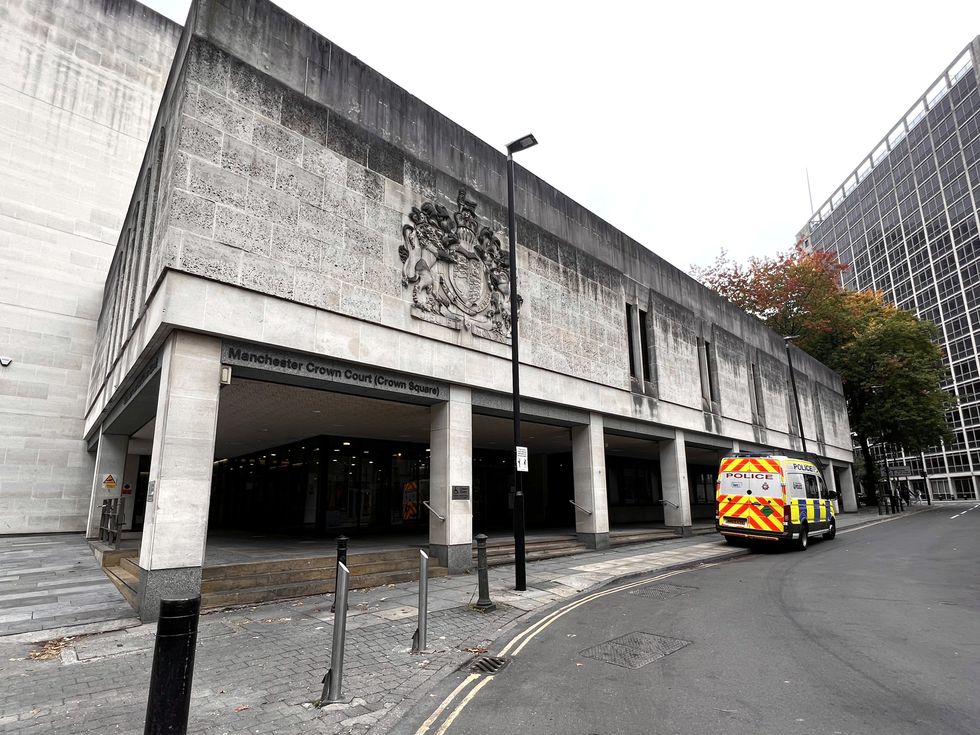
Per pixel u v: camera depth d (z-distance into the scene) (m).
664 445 21.58
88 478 22.00
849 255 105.94
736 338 27.86
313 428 16.67
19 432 20.83
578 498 17.14
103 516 15.11
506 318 14.38
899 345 42.22
